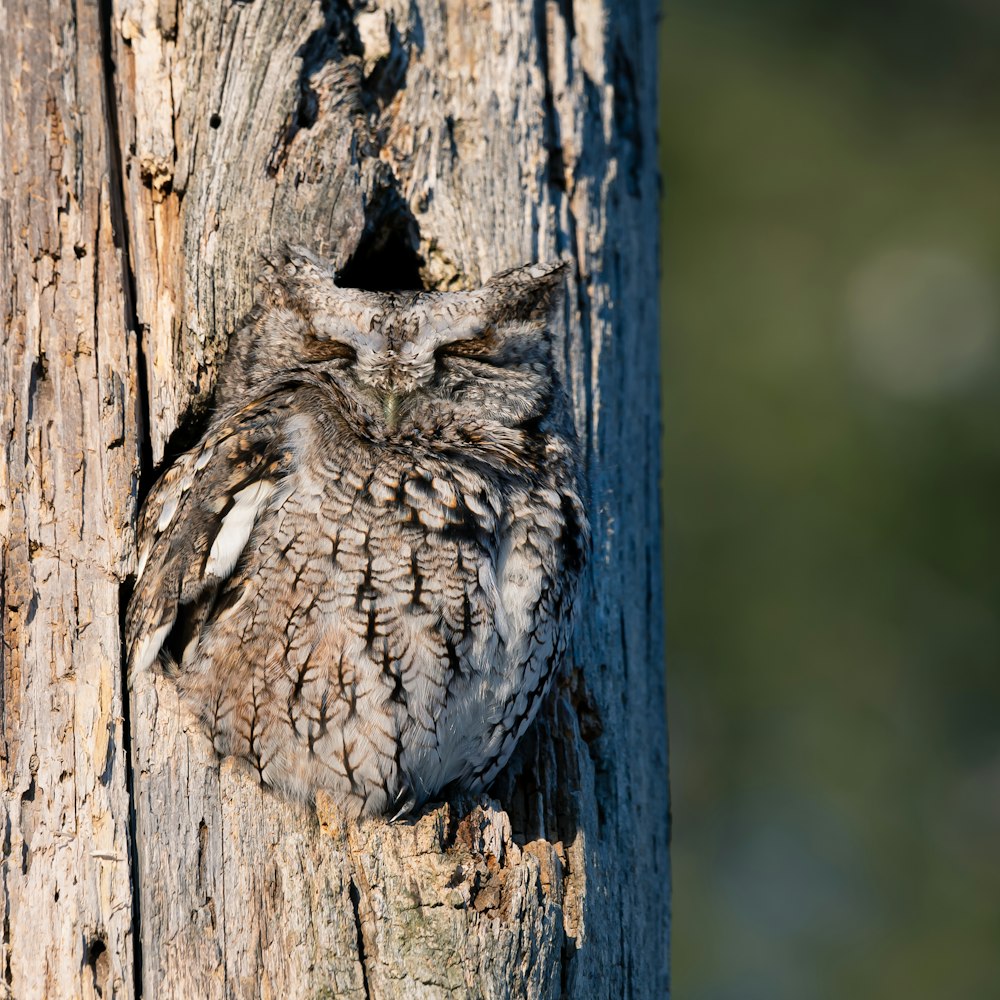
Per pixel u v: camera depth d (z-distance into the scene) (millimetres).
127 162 8719
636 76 10719
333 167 8922
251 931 7605
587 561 8969
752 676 18516
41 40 8625
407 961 7551
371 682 7957
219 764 7945
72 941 7449
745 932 18391
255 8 8844
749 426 18406
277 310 8812
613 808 9055
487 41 9625
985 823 18375
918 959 17891
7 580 7934
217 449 8266
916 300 18672
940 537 18250
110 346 8375
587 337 9680
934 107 19984
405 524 8031
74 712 7809
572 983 8102
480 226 9414
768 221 19234
